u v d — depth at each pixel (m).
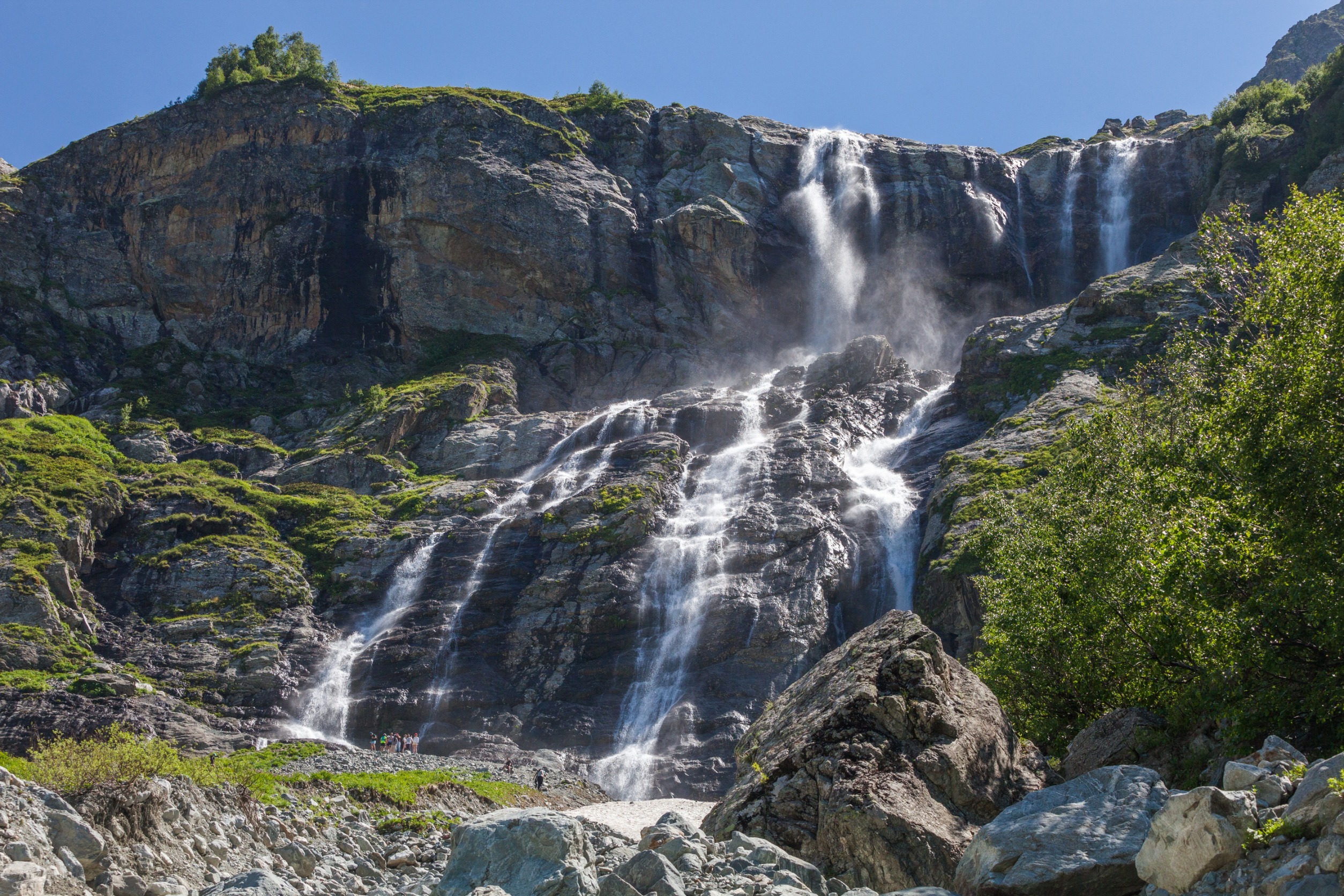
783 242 107.50
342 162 104.56
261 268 101.62
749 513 67.25
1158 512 22.48
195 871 14.23
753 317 104.38
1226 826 9.55
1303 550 17.42
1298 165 88.81
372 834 22.06
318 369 97.88
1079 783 12.55
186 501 71.56
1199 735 18.91
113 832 13.67
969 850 12.15
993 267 105.06
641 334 101.62
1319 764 9.67
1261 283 21.70
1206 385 24.77
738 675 57.84
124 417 85.44
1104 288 78.19
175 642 60.41
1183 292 73.62
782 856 12.30
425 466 82.19
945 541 56.12
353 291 101.69
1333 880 8.67
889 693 16.23
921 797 14.78
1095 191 107.75
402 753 45.94
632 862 10.91
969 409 77.75
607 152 114.25
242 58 113.75
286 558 67.62
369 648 60.41
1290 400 18.38
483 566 65.69
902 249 106.75
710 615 60.44
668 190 110.88
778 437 76.06
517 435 82.25
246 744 51.25
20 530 62.81
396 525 71.31
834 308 105.94
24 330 94.12
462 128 107.88
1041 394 71.00
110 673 55.28
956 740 15.70
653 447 74.81
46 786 13.73
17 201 101.62
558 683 58.88
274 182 103.69
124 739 16.84
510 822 11.17
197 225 103.00
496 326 101.81
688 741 53.66
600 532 65.81
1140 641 22.42
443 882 10.71
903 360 92.38
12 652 55.25
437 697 57.12
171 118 107.12
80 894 11.80
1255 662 17.78
